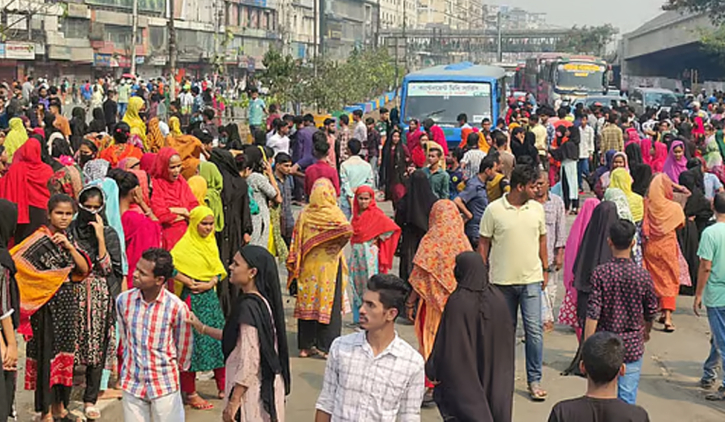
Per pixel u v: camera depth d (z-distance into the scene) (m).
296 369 8.71
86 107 37.56
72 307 6.81
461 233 7.77
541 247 7.95
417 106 24.19
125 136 11.62
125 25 52.91
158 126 13.34
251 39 71.38
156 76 57.00
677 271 10.20
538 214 7.78
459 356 6.01
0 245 5.96
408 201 10.00
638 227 10.30
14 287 6.00
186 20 60.78
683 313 11.25
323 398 4.83
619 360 4.31
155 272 5.89
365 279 9.37
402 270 10.14
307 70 34.81
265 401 5.42
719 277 7.91
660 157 16.58
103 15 50.62
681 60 86.94
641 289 6.43
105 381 7.35
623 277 6.44
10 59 42.03
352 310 10.42
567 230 16.34
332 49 91.75
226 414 5.39
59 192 8.87
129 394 5.98
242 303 5.40
